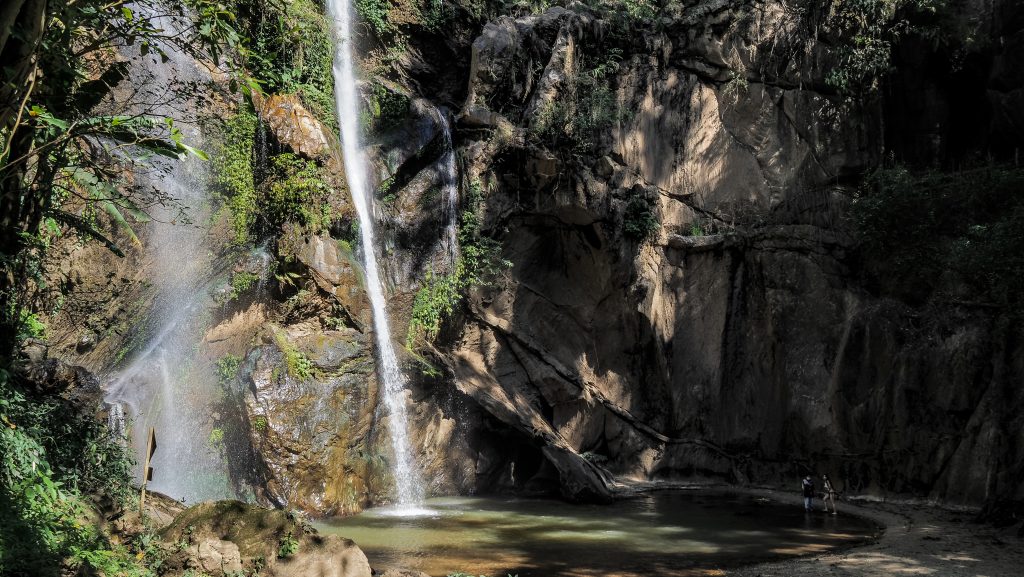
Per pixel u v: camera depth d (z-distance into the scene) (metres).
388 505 20.91
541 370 25.91
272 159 20.48
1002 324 20.56
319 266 20.09
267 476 18.45
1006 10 24.67
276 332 19.41
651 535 16.69
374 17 25.36
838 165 27.00
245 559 10.04
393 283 23.03
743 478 25.44
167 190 18.50
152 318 18.67
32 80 8.59
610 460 26.66
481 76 25.34
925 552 14.93
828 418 23.83
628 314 26.98
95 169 10.88
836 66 26.94
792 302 25.75
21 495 8.61
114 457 11.41
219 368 19.36
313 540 10.59
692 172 27.83
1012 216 20.80
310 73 22.22
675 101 27.89
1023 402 19.50
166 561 9.58
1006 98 24.67
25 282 11.69
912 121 27.09
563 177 25.73
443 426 23.23
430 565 13.55
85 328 16.97
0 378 9.41
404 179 24.38
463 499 22.34
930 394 21.91
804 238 26.00
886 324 23.25
